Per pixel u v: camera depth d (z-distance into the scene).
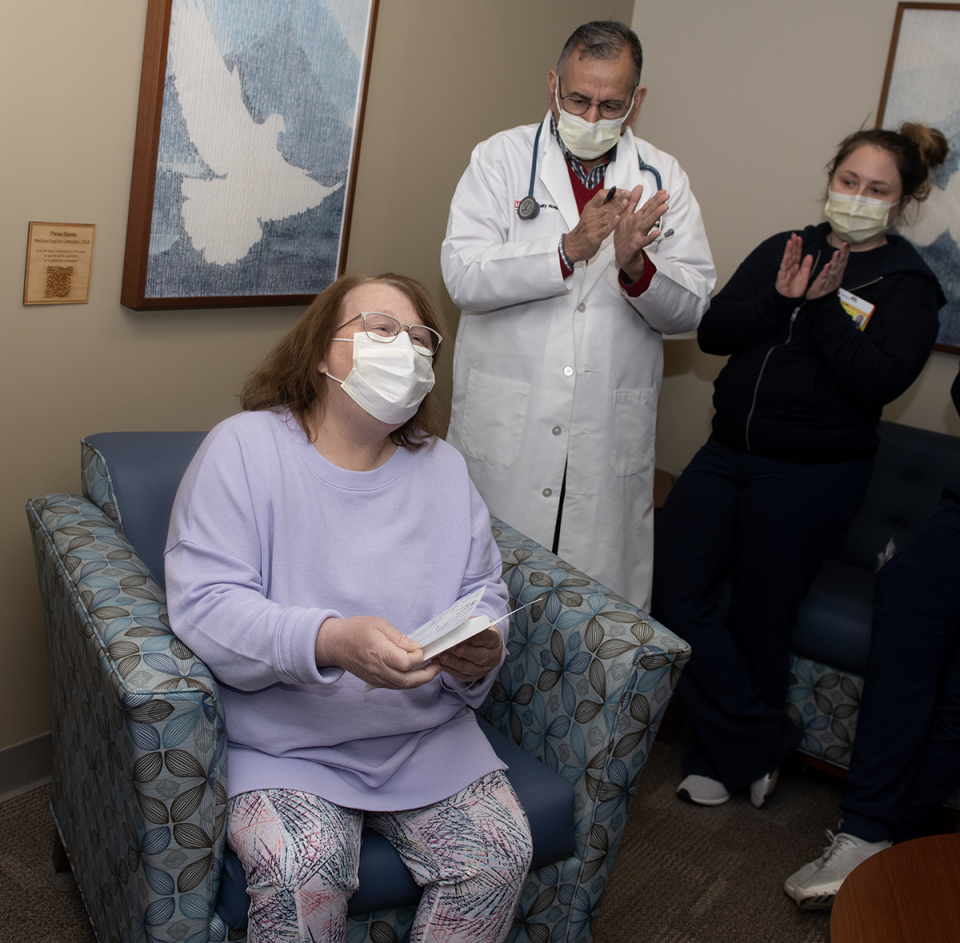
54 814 1.72
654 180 2.06
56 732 1.63
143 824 1.16
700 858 2.08
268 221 2.07
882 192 2.08
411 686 1.12
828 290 2.03
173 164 1.83
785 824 2.25
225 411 2.16
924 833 2.20
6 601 1.85
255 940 1.16
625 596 2.20
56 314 1.77
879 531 2.60
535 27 2.72
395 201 2.44
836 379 2.13
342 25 2.08
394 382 1.31
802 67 2.85
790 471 2.22
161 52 1.73
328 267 2.27
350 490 1.36
